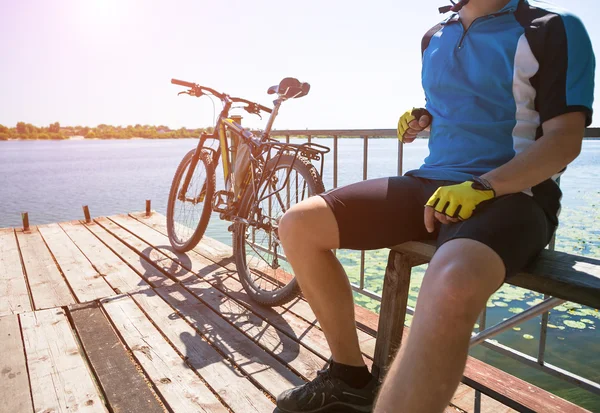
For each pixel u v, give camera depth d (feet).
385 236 4.24
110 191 79.05
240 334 7.29
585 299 2.97
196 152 11.41
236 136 10.89
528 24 3.56
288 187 9.18
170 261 11.48
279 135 11.24
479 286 2.78
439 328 2.78
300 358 6.50
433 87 4.37
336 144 9.19
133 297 8.96
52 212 55.57
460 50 4.08
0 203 65.00
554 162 3.20
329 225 4.24
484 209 3.31
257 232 10.50
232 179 10.37
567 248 18.15
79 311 8.25
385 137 7.77
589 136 5.20
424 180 4.33
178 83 10.41
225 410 5.25
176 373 6.08
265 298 8.30
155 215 17.84
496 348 6.19
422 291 2.97
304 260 4.40
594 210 27.78
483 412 5.03
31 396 5.56
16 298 9.05
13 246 13.28
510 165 3.28
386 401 2.86
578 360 9.98
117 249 12.78
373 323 7.61
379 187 4.35
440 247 3.14
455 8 4.10
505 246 2.99
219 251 12.35
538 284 3.23
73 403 5.42
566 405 5.09
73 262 11.54
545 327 5.58
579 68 3.27
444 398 2.77
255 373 6.07
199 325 7.63
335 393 4.64
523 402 5.16
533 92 3.62
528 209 3.33
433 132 4.46
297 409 4.75
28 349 6.77
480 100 3.96
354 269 15.76
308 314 8.10
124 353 6.65
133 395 5.57
